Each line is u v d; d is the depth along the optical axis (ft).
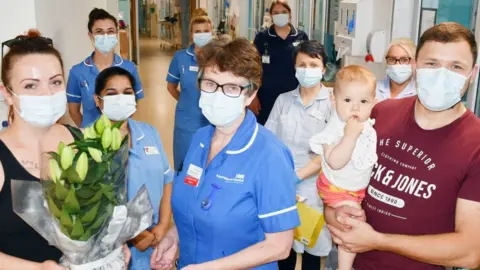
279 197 4.78
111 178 4.29
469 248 4.32
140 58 45.73
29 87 4.82
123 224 4.41
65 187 4.04
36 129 5.08
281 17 12.88
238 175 4.85
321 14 16.33
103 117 4.57
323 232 8.40
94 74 11.14
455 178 4.47
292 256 9.07
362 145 5.22
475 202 4.34
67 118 11.47
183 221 5.14
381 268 5.06
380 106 5.42
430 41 4.47
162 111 25.30
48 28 11.62
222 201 4.83
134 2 40.22
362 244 4.74
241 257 4.72
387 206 4.91
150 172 7.08
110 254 4.57
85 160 4.00
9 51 4.84
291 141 8.91
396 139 4.95
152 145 7.31
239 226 4.83
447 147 4.55
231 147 4.96
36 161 4.95
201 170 5.09
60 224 4.16
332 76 13.47
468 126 4.53
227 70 4.74
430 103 4.47
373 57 11.51
